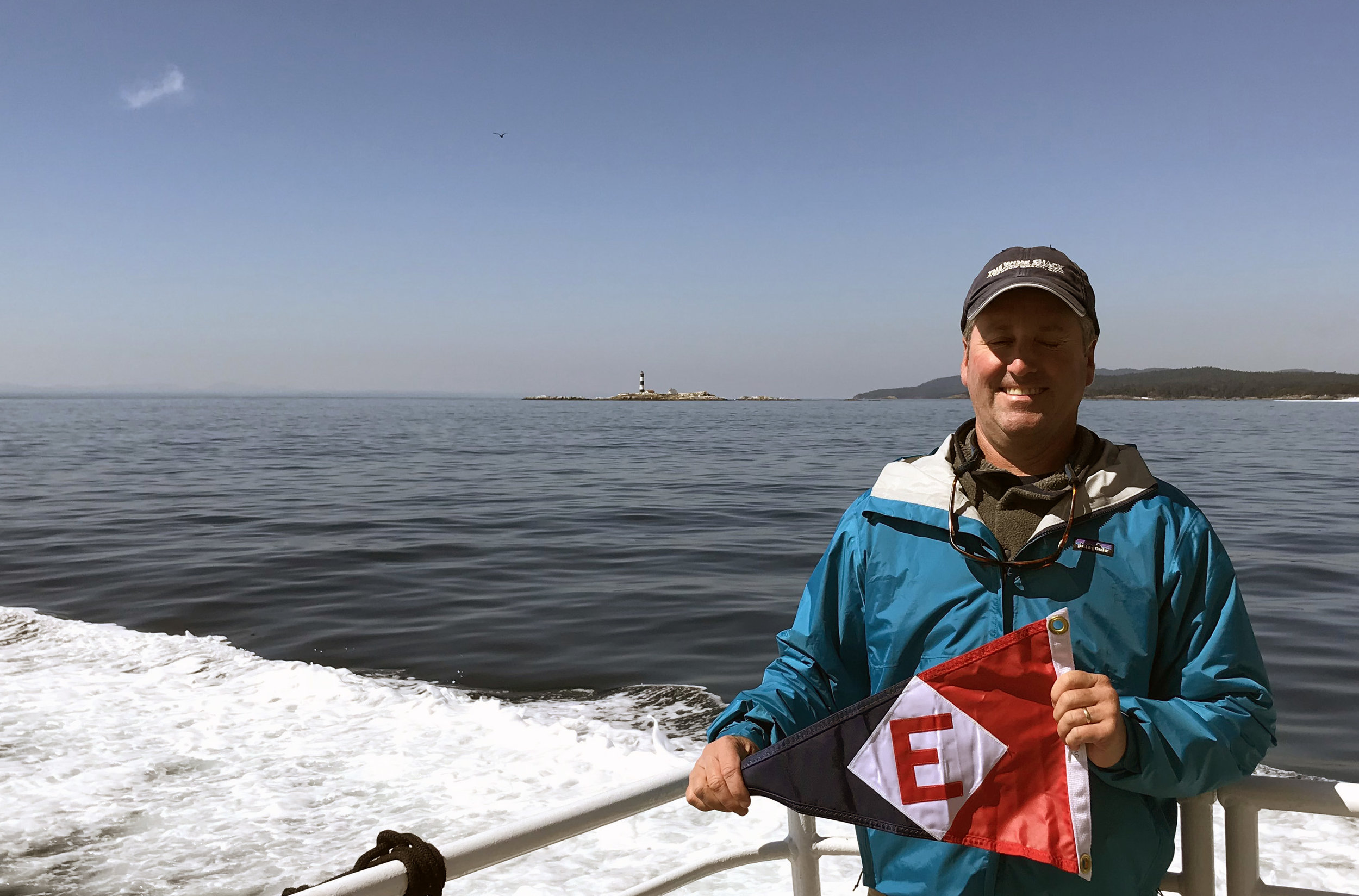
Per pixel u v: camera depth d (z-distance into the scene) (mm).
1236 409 139500
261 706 5016
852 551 1484
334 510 16781
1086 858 1238
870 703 1331
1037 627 1262
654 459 32906
